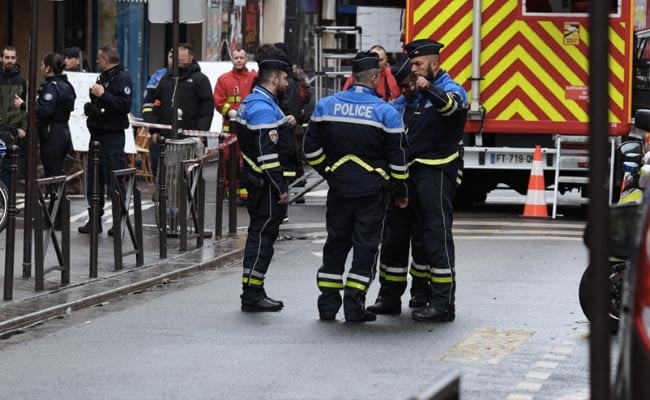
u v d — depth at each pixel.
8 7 38.88
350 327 16.09
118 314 17.12
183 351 14.51
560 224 28.14
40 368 13.68
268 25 54.56
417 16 28.58
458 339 15.31
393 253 17.08
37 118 24.73
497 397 12.27
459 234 26.05
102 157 24.19
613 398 7.61
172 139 24.23
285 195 17.16
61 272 19.06
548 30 28.52
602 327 6.56
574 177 29.20
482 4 28.58
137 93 45.44
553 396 12.35
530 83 28.62
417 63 16.56
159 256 22.20
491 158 29.16
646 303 7.21
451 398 5.90
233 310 17.39
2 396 12.36
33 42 18.61
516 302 17.92
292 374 13.27
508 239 25.23
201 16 24.28
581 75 28.52
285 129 17.53
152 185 35.59
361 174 16.22
